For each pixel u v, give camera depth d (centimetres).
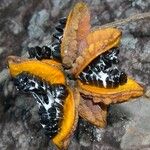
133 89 17
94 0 27
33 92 16
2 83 25
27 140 23
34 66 15
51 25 28
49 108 16
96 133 21
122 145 20
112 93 16
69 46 16
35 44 27
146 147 20
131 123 21
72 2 28
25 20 29
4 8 30
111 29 16
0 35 29
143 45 24
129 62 23
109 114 21
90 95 16
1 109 25
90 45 16
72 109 16
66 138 16
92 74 16
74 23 16
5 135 24
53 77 15
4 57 28
